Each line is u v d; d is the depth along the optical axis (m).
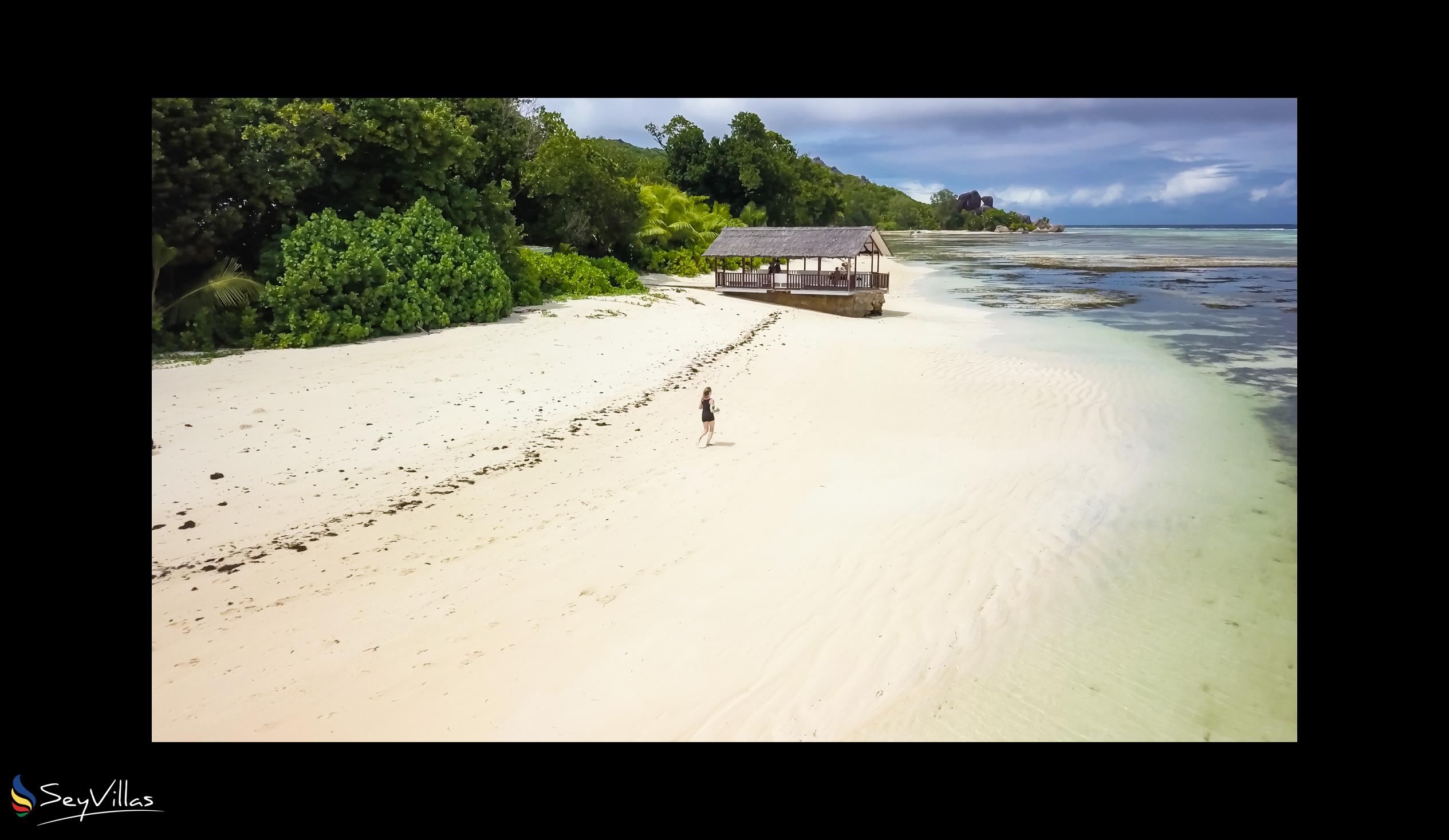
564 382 18.94
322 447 13.66
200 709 6.78
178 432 13.68
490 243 27.41
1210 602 8.98
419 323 22.91
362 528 10.65
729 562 9.70
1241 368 21.73
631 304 31.19
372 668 7.41
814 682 7.25
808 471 13.20
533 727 6.61
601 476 12.86
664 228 50.72
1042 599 8.92
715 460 13.79
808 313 33.66
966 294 43.09
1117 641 8.11
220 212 20.16
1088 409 17.44
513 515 11.21
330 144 23.52
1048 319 32.38
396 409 15.91
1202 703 7.16
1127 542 10.53
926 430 15.84
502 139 37.06
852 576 9.33
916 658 7.68
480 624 8.22
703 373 20.75
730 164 73.31
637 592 8.91
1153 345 25.59
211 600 8.62
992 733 6.67
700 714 6.79
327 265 20.66
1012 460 13.88
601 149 46.16
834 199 100.50
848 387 19.58
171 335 18.77
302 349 19.83
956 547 10.19
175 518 10.67
